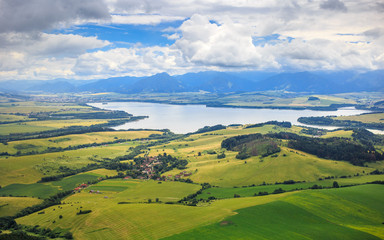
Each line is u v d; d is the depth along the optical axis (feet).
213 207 528.63
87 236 447.01
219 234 406.41
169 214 501.15
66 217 526.98
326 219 463.83
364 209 506.07
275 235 401.49
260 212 479.00
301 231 416.67
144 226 457.68
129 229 452.76
